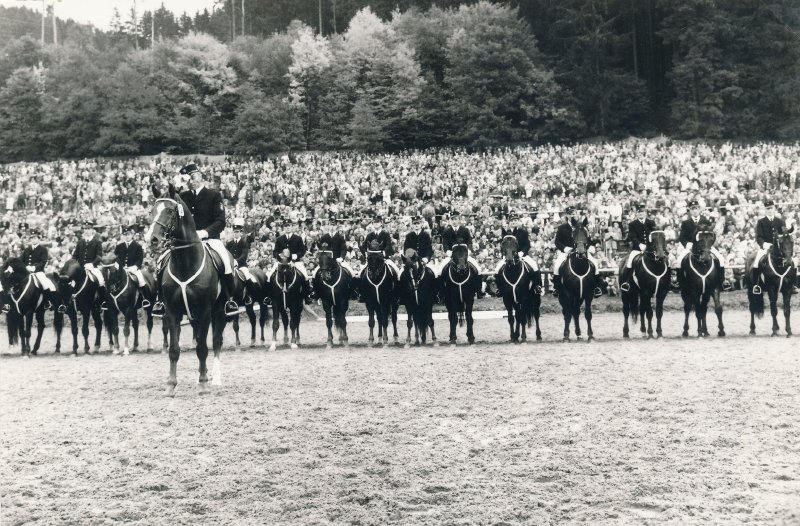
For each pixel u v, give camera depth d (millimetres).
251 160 58969
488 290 30188
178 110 72062
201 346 12836
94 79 75750
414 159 53375
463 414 10586
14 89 74750
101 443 9547
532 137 69188
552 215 37406
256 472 8164
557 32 79562
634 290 19672
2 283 20750
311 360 17047
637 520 6578
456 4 91312
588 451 8609
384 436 9516
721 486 7371
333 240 20453
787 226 20125
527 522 6602
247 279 19562
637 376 13219
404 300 19812
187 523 6773
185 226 12570
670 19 71250
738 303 28469
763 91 67562
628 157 48094
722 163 45781
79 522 6883
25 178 53250
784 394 11289
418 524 6617
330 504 7152
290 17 104375
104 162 63125
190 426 10281
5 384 14859
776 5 70438
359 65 72938
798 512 6676
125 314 20562
